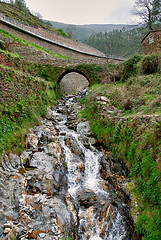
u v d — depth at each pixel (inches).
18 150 256.5
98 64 712.4
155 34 592.1
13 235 157.6
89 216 220.4
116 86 542.6
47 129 371.6
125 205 225.1
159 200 179.6
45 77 697.0
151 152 217.3
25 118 332.2
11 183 202.2
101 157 329.1
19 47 794.8
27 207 190.1
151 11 892.0
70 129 429.4
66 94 784.3
